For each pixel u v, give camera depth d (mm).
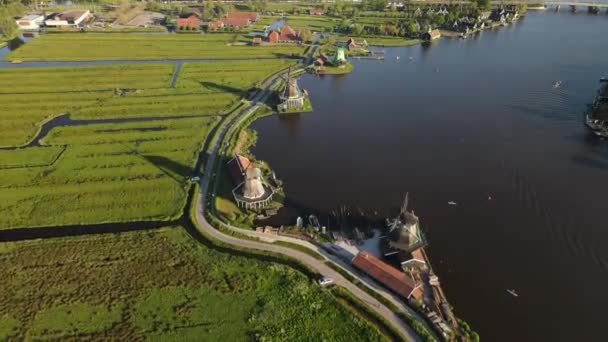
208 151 120812
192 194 103000
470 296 77125
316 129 136000
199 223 93562
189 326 70250
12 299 74438
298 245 87562
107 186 105438
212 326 70250
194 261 83062
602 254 85938
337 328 70188
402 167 114938
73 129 133375
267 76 178375
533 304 75688
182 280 78688
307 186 107250
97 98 156125
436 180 109312
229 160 116000
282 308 73375
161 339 68062
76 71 182000
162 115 143750
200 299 75000
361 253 82500
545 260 84688
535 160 117312
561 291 78188
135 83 170125
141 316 71750
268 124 139875
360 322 70875
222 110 147500
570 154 119688
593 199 101500
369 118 142500
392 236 84375
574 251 86875
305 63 194250
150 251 85375
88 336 68188
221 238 89375
